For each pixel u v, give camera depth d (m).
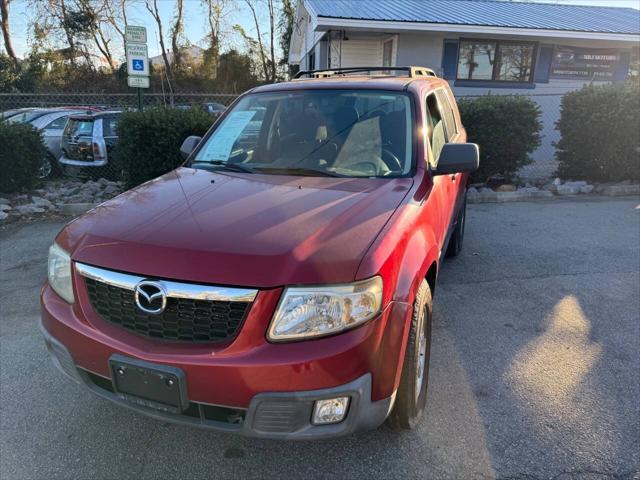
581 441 2.62
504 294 4.50
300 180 2.99
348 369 2.00
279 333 1.99
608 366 3.33
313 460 2.52
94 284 2.26
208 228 2.25
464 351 3.53
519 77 12.88
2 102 13.27
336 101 3.61
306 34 18.17
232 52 32.72
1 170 7.79
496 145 8.45
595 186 8.96
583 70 13.00
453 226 4.64
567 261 5.35
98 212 2.61
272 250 2.06
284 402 1.99
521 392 3.05
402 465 2.47
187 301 2.04
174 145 7.67
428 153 3.30
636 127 8.55
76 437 2.69
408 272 2.31
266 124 3.62
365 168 3.16
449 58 12.40
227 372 1.98
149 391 2.12
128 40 7.75
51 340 2.38
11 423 2.80
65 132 9.73
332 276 2.01
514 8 14.53
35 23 28.77
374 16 11.29
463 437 2.66
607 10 15.63
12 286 4.72
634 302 4.32
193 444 2.64
